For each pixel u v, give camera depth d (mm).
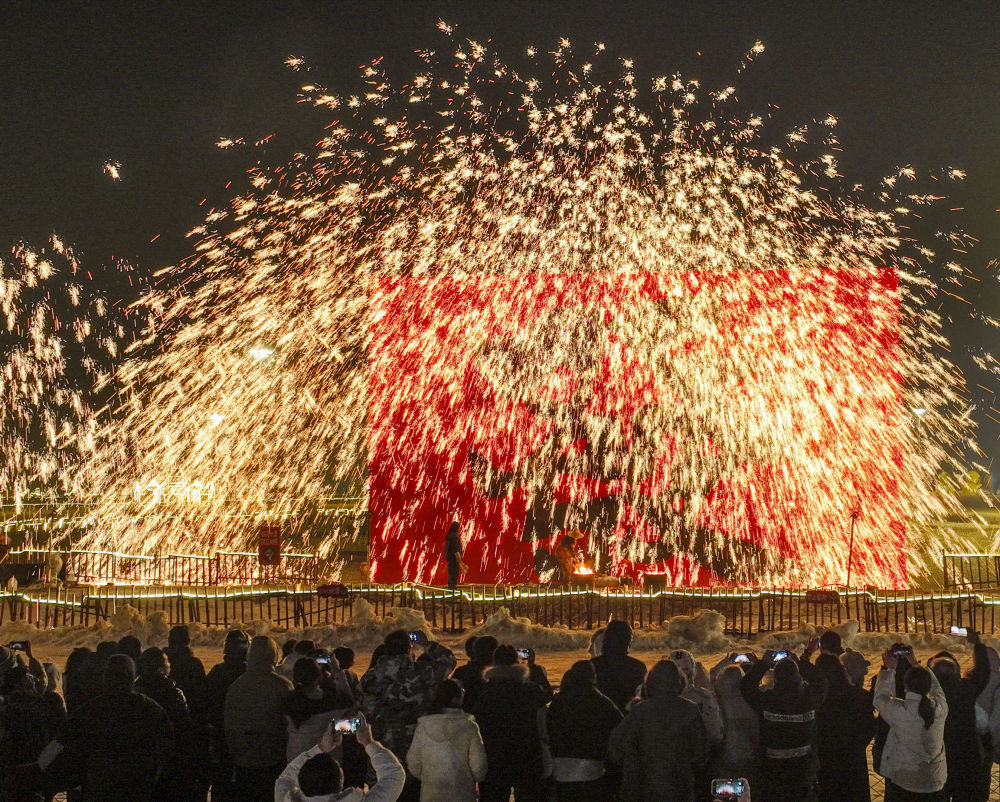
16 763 6855
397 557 23297
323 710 7152
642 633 17828
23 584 24984
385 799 5570
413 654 8211
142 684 7328
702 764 6836
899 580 22750
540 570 23078
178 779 7309
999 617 20484
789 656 7590
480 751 6602
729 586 22750
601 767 6953
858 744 7715
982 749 7789
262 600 21859
